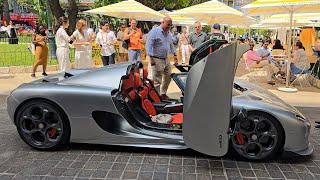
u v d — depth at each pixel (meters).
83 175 3.82
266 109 4.15
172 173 3.91
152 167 4.06
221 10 11.68
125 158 4.32
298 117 4.26
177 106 4.94
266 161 4.30
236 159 4.34
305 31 17.75
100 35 11.20
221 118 3.73
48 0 18.16
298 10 10.31
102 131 4.44
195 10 11.82
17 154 4.42
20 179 3.70
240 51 3.55
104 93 4.40
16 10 53.44
